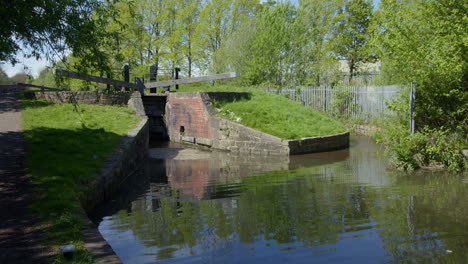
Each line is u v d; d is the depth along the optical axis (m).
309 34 33.19
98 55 8.48
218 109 17.41
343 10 33.16
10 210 5.36
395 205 6.88
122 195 8.23
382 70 22.59
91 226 4.92
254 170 11.20
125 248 4.98
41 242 4.28
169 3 34.94
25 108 15.82
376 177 9.52
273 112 17.33
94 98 18.09
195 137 18.17
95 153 9.65
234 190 8.50
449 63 9.90
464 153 10.34
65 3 7.62
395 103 11.62
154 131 21.69
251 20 32.91
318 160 12.75
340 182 9.06
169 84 19.34
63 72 8.44
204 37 36.41
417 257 4.57
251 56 31.83
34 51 7.91
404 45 11.06
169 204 7.35
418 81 11.10
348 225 5.80
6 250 4.04
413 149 10.72
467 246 4.88
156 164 12.91
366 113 21.70
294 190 8.33
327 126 17.05
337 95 23.75
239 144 15.52
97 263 3.74
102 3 8.48
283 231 5.57
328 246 4.96
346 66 38.16
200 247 4.98
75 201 5.94
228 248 4.93
